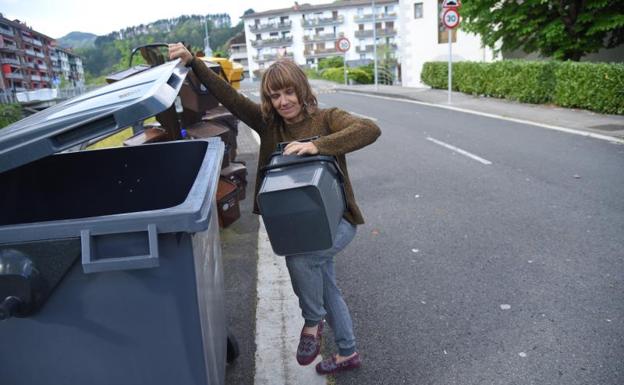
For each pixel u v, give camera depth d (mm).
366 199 5984
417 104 16031
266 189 2000
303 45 117625
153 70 2537
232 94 2562
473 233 4676
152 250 1481
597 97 10641
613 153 7250
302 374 2805
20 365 1623
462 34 23641
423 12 24984
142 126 5578
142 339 1620
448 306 3432
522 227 4730
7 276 1492
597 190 5637
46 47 155375
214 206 2041
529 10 13711
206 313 1751
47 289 1529
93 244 1503
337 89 27078
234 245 4746
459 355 2896
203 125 5270
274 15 117000
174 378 1667
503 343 2973
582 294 3455
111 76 4812
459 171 6918
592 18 12719
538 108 12312
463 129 10273
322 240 2045
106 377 1652
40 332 1591
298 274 2340
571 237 4414
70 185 2469
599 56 15953
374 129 2254
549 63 12422
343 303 2674
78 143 1542
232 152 6277
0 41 112812
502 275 3814
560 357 2807
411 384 2684
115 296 1575
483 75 16016
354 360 2744
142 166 2514
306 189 1959
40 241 1499
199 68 2549
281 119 2467
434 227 4906
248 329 3285
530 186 5969
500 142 8594
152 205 2553
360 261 4258
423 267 4055
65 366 1632
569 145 7961
